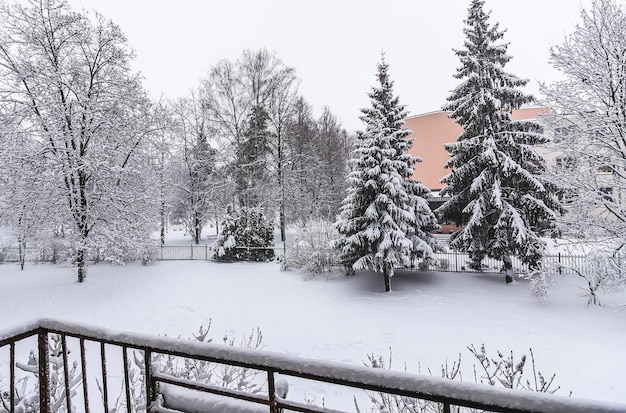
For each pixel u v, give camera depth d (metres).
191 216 35.75
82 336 2.22
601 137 12.98
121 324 13.35
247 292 16.94
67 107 17.41
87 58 18.09
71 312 14.36
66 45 17.94
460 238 17.86
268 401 1.77
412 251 17.55
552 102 13.74
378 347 10.95
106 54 18.72
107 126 18.42
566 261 17.06
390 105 19.14
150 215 20.69
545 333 11.27
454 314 13.52
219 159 33.94
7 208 17.58
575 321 12.12
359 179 17.56
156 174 21.91
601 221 13.43
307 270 19.91
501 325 12.16
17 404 2.84
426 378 1.42
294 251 21.25
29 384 5.64
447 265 20.23
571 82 13.22
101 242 17.75
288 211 35.34
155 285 17.72
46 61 17.48
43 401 2.29
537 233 17.33
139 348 2.07
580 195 13.52
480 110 17.44
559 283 16.02
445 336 11.51
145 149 20.97
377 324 12.88
